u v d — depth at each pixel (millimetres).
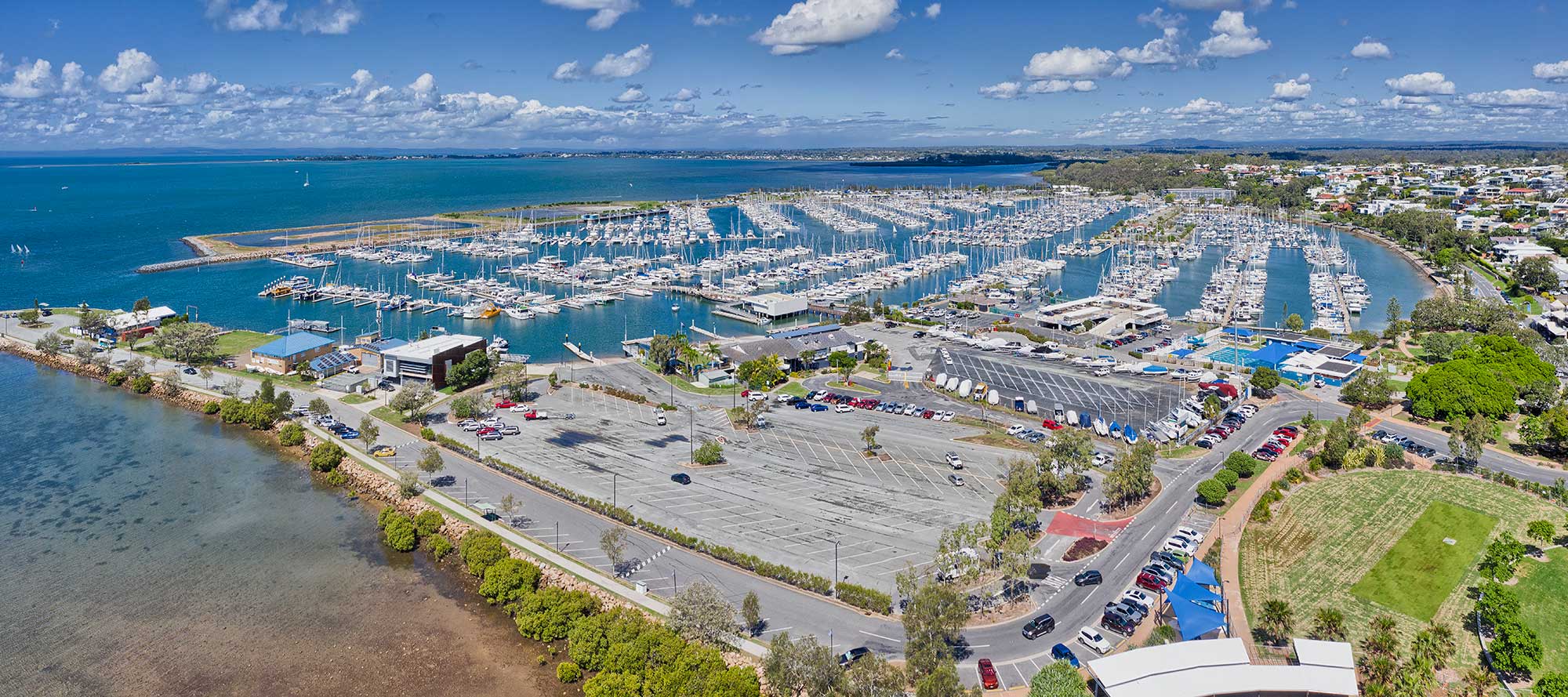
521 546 126562
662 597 112000
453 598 117188
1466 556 120312
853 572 118000
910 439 172125
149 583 120938
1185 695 84875
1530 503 137375
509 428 176250
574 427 180000
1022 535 112688
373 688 98312
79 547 131125
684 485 148500
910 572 106750
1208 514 135000
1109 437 171375
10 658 103562
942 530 130875
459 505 141125
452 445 166625
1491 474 147500
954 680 84938
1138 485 136250
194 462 165875
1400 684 88250
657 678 92562
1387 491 142750
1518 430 170375
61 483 155500
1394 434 170125
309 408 185375
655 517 135250
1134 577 115375
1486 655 95750
